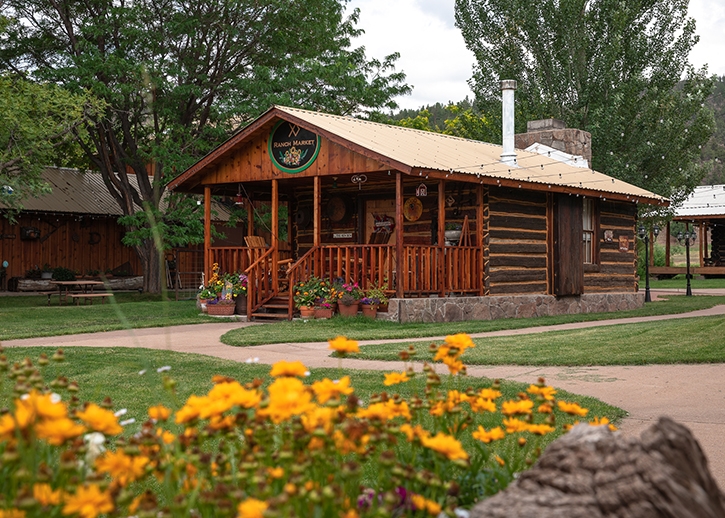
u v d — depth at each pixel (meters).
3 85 20.09
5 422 2.46
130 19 24.47
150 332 14.75
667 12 32.38
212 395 2.85
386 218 19.53
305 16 27.22
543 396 3.63
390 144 17.28
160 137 25.50
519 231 19.03
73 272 29.34
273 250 18.02
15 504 2.31
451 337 3.56
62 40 26.89
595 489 2.60
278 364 2.93
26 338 13.66
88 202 31.64
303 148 17.42
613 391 8.28
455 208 18.48
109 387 8.32
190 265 33.56
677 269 45.59
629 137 32.00
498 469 3.60
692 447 2.74
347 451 2.86
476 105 36.56
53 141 25.78
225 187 20.16
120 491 2.58
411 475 2.85
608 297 22.09
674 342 12.02
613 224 22.75
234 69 27.06
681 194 33.78
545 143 26.12
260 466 2.81
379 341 13.00
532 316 19.28
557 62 33.41
